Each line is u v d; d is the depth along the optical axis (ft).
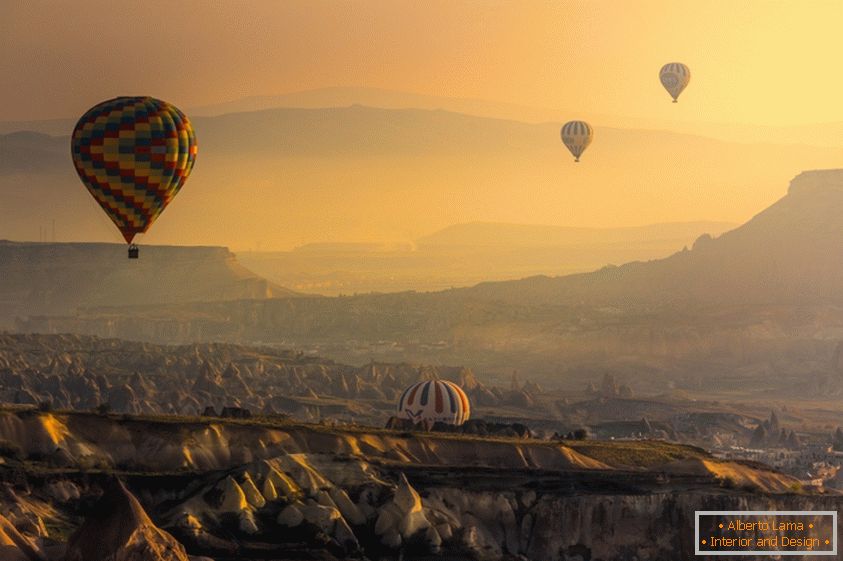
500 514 621.72
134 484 598.75
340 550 568.00
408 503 598.34
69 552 445.37
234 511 574.15
